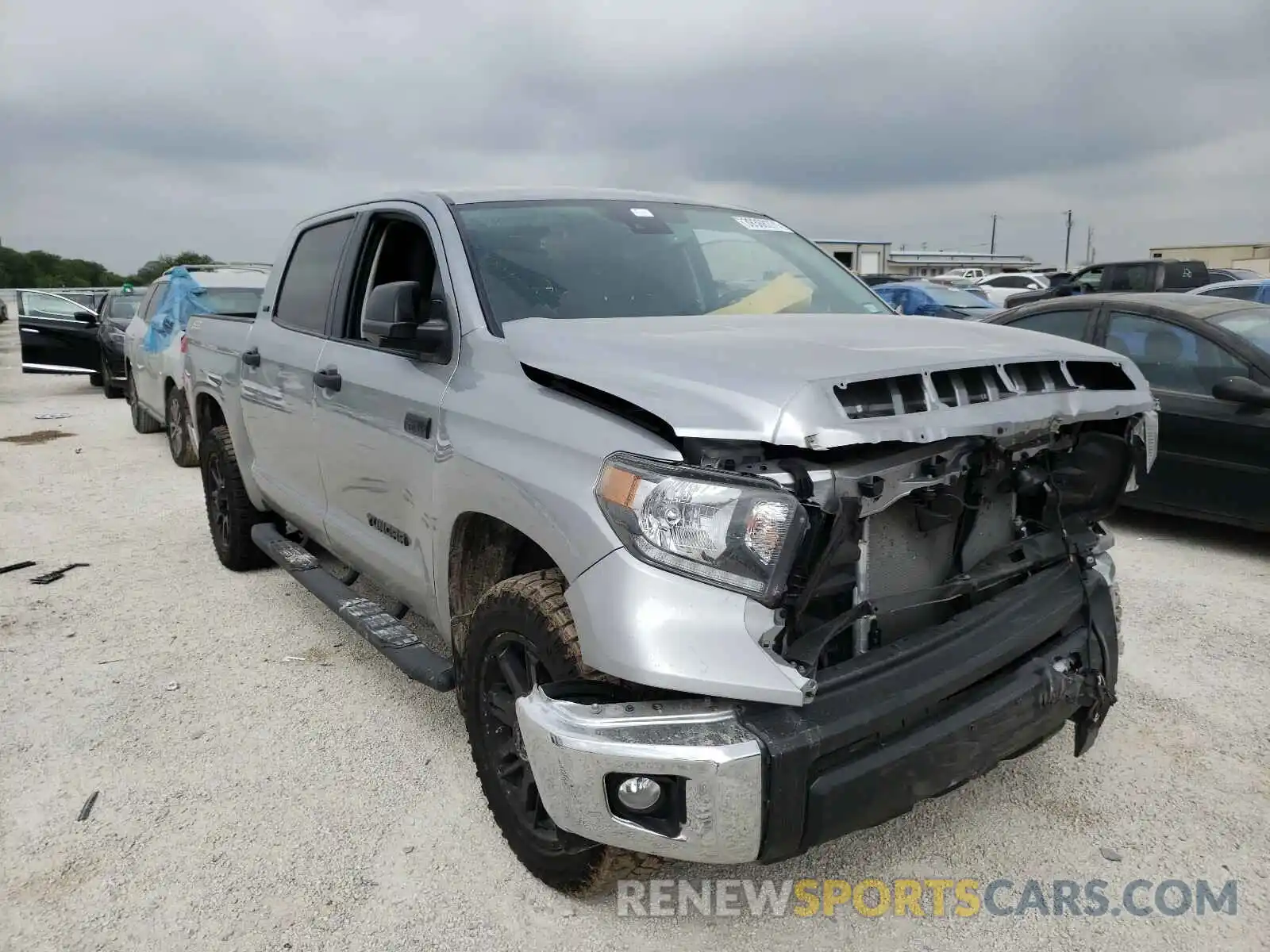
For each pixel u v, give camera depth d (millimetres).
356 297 3873
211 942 2504
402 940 2506
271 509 5027
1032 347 2613
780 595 2043
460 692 2908
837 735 2094
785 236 4102
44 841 2936
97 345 14469
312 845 2910
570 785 2191
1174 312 6152
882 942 2490
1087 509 2986
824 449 2027
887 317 3240
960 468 2379
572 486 2328
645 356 2414
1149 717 3664
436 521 3014
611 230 3541
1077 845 2881
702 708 2117
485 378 2836
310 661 4289
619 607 2129
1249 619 4684
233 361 5023
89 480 8352
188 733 3613
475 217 3383
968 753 2316
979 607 2576
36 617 4852
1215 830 2947
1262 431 5477
